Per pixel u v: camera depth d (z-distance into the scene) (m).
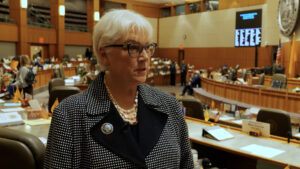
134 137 1.06
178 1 25.69
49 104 4.22
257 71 14.90
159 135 1.09
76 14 25.39
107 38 1.05
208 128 3.13
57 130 1.01
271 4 17.83
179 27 25.48
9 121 3.17
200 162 2.83
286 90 7.88
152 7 27.44
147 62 1.10
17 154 1.30
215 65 22.44
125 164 0.99
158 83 19.00
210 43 22.78
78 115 1.03
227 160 3.62
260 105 8.47
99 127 1.02
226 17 21.42
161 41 27.39
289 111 7.79
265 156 2.57
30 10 22.23
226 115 4.76
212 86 11.19
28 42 18.50
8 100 4.95
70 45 22.95
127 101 1.14
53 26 21.22
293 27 13.19
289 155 2.61
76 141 1.00
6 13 20.12
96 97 1.08
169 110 1.18
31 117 3.44
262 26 18.86
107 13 1.08
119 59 1.05
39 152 1.32
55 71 10.59
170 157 1.07
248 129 3.28
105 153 0.99
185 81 19.36
